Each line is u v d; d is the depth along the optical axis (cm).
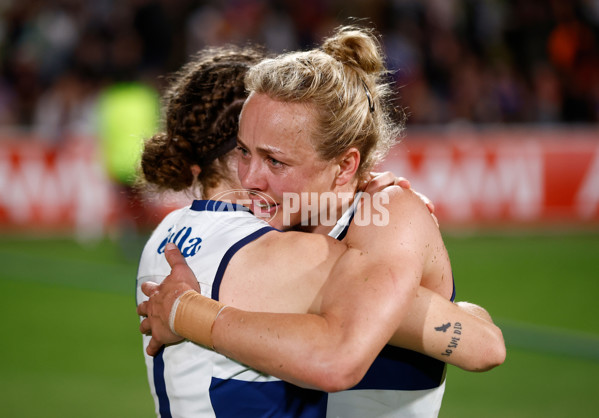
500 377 1692
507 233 3225
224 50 852
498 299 2269
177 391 588
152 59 3956
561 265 2695
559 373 1709
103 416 1446
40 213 3183
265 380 561
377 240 568
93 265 2711
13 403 1509
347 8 4041
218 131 651
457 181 3225
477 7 4131
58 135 3194
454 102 3816
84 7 4041
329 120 579
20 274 2562
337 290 542
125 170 2786
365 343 515
